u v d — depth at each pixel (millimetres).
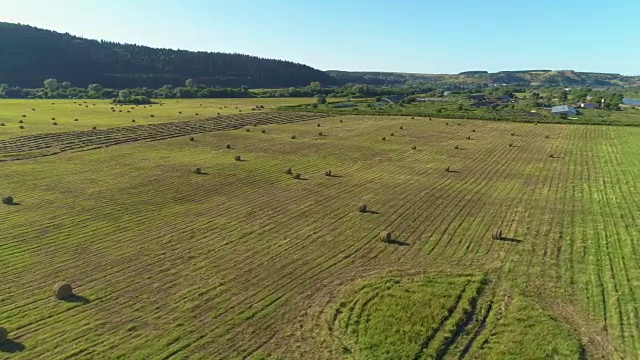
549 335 16891
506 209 31938
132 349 15648
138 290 19672
